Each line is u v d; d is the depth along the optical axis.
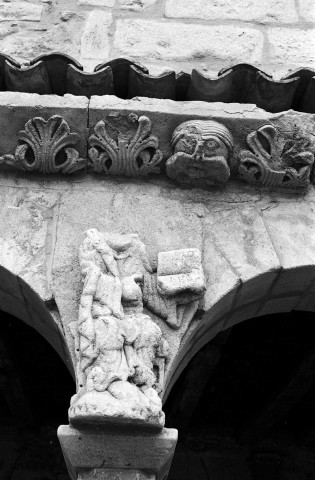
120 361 1.96
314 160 2.50
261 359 4.25
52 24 3.03
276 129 2.49
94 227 2.42
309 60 2.95
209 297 2.26
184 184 2.53
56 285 2.24
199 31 3.00
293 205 2.53
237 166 2.51
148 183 2.54
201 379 4.23
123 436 1.92
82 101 2.49
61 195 2.50
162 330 2.18
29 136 2.47
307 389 4.18
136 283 2.21
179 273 2.23
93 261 2.23
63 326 2.17
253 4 3.10
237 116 2.48
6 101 2.48
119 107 2.47
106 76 2.53
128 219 2.44
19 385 4.34
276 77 2.89
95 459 1.93
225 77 2.51
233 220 2.46
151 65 2.90
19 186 2.51
